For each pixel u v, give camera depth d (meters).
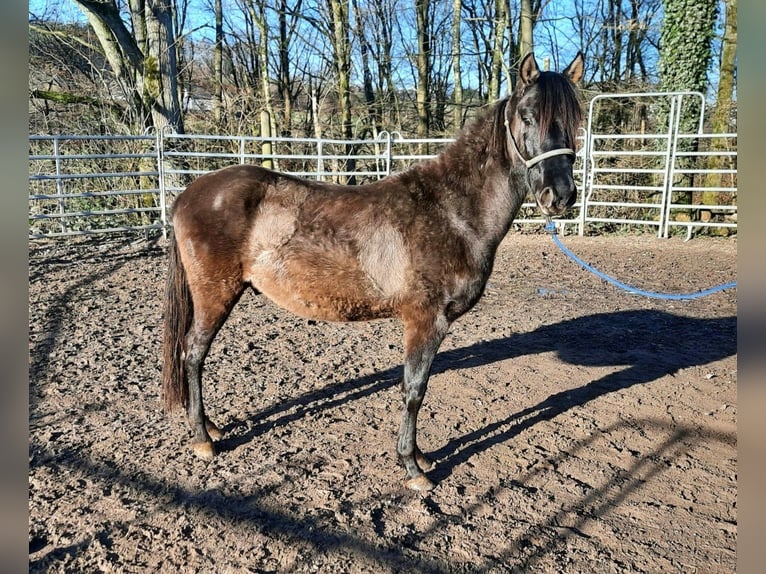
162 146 9.92
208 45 19.95
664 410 4.29
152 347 5.40
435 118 17.66
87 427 3.86
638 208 11.47
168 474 3.35
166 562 2.67
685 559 2.77
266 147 12.47
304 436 3.83
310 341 5.70
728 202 10.86
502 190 3.27
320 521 2.97
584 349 5.51
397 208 3.20
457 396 4.49
